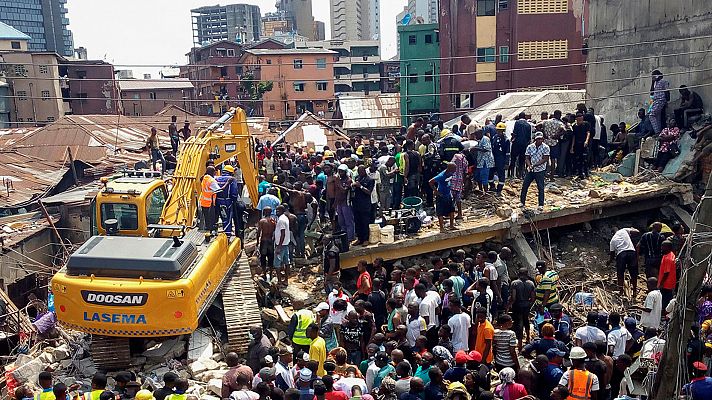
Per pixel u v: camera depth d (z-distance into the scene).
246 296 13.51
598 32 25.11
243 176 17.50
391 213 17.25
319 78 67.19
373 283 13.19
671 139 18.91
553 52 48.22
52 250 21.94
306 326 12.16
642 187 18.31
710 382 9.38
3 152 30.11
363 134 53.75
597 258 17.48
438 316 12.58
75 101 62.06
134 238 12.27
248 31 151.88
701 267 8.41
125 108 69.44
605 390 10.30
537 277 14.31
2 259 18.98
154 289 11.02
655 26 21.70
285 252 15.42
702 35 19.58
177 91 72.56
